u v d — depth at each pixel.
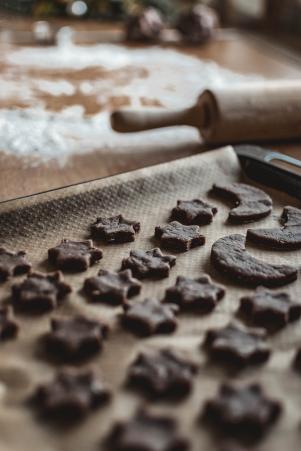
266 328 0.55
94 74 1.11
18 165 0.79
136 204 0.71
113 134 0.88
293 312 0.56
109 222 0.67
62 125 0.90
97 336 0.52
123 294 0.57
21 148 0.83
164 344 0.53
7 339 0.53
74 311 0.56
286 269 0.60
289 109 0.85
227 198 0.73
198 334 0.54
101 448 0.45
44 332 0.54
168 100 1.00
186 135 0.89
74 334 0.52
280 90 0.86
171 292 0.57
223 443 0.45
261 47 1.35
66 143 0.85
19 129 0.88
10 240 0.64
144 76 1.10
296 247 0.65
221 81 1.09
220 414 0.46
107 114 0.94
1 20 1.47
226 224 0.69
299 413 0.47
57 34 1.31
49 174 0.77
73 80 1.07
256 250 0.65
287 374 0.50
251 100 0.84
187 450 0.44
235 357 0.51
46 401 0.47
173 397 0.48
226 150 0.78
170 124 0.84
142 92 1.03
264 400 0.47
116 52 1.25
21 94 1.00
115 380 0.50
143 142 0.86
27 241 0.65
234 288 0.60
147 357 0.50
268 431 0.46
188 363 0.50
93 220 0.68
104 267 0.62
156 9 1.51
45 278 0.58
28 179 0.76
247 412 0.46
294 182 0.73
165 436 0.44
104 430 0.46
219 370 0.51
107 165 0.80
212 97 0.83
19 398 0.48
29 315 0.55
